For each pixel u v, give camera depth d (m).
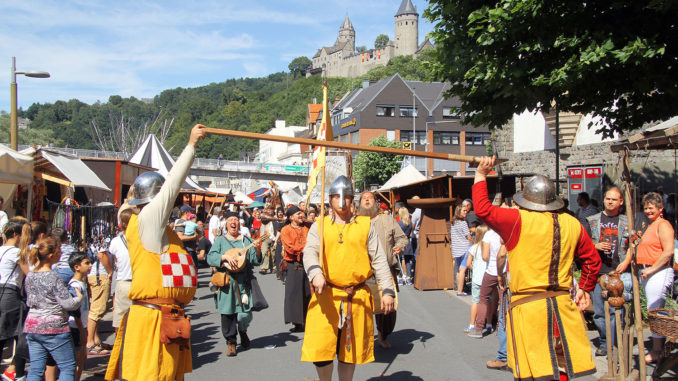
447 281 11.66
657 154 12.53
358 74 157.12
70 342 5.06
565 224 3.80
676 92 6.92
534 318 3.70
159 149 26.45
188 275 3.86
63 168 11.15
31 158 9.95
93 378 6.15
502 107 8.29
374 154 53.59
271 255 16.28
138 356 3.64
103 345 7.47
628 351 5.11
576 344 3.68
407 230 13.22
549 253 3.75
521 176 19.02
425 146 64.44
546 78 7.17
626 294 5.84
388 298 4.44
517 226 3.81
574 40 6.91
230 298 6.88
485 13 7.47
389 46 149.75
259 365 6.44
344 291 4.43
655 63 6.96
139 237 3.75
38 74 13.49
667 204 8.79
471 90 8.02
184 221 12.26
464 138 64.69
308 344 4.42
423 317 8.88
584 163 16.70
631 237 4.99
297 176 64.12
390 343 7.24
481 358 6.47
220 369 6.31
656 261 5.68
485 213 3.85
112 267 7.75
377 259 4.56
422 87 69.69
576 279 7.05
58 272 6.29
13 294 5.68
